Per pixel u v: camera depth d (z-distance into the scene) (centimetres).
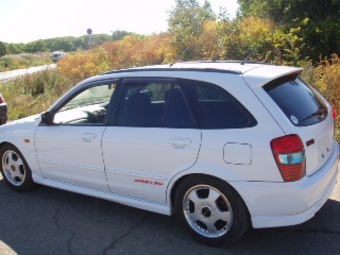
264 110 337
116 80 430
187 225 382
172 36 1623
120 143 404
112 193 433
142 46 1783
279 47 1260
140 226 421
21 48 7544
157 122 389
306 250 359
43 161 486
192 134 361
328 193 364
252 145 331
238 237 356
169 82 390
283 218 334
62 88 1392
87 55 1939
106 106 443
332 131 407
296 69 399
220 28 1450
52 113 473
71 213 460
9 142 518
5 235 411
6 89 1391
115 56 1841
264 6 1620
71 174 461
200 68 386
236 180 340
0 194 525
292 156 322
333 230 391
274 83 362
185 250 369
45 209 473
